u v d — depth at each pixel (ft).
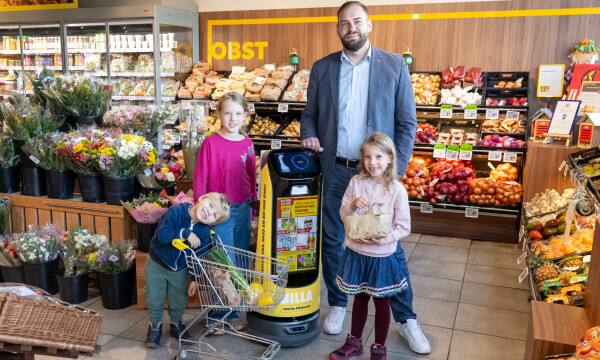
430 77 18.57
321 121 10.49
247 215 10.64
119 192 11.94
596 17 16.85
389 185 8.57
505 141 16.83
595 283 7.06
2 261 11.87
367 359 9.32
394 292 8.68
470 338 10.21
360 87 10.09
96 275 12.38
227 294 8.46
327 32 20.10
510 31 17.81
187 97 20.49
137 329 10.37
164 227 8.92
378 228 8.24
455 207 16.85
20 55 24.70
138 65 21.03
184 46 21.35
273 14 20.70
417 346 9.55
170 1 20.26
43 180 13.01
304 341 9.70
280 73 19.75
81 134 12.49
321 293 12.55
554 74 17.10
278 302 8.61
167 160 13.35
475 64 18.40
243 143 10.41
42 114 13.12
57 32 23.11
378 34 19.31
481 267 14.25
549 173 14.89
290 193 9.27
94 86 13.37
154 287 9.45
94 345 6.92
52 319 6.27
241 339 10.03
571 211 10.81
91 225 12.33
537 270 10.14
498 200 16.61
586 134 14.30
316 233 9.62
